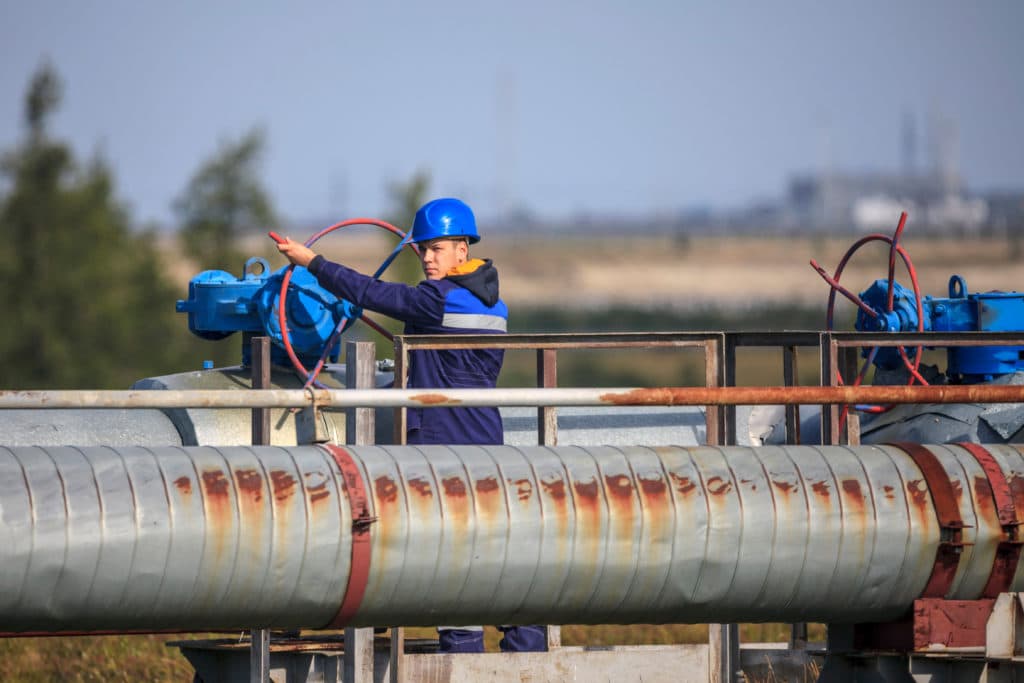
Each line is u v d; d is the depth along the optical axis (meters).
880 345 25.00
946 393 23.22
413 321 25.61
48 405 20.39
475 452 22.78
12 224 146.38
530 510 22.05
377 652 26.19
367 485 21.72
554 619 22.70
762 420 31.36
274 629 22.14
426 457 22.45
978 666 23.17
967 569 23.34
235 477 21.33
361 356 24.58
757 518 22.66
